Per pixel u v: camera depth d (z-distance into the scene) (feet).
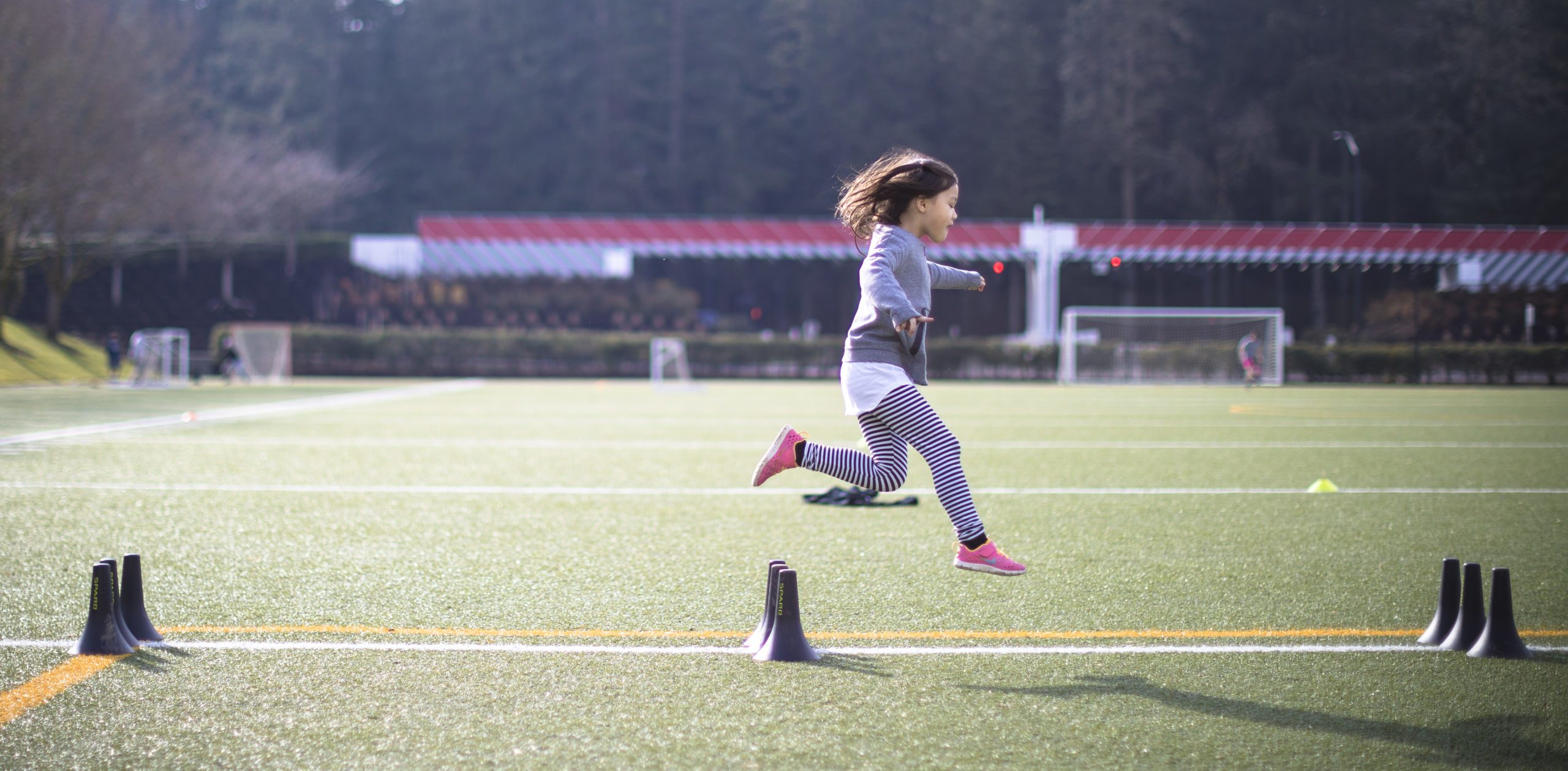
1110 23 203.92
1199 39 206.18
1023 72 210.38
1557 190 186.19
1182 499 27.27
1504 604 13.38
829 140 217.97
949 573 18.07
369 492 28.02
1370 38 201.98
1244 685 12.13
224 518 23.43
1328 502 26.86
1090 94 205.57
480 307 140.56
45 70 104.42
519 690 11.75
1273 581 17.63
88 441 41.60
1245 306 198.90
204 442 41.52
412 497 27.17
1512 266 137.49
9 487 28.22
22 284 127.03
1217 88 208.13
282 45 220.64
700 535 21.74
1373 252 133.18
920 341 14.14
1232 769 9.77
